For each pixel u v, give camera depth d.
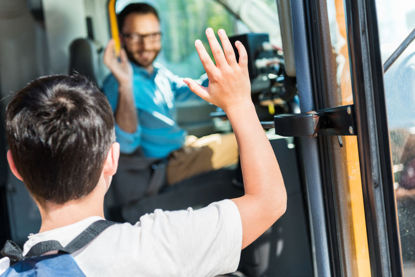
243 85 0.82
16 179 2.33
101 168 0.79
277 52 1.70
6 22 2.27
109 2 2.42
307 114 0.90
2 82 2.29
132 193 2.43
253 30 2.52
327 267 0.99
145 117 2.48
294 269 2.08
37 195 0.78
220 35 0.79
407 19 0.88
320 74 0.93
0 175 2.30
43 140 0.74
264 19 2.50
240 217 0.79
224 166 2.51
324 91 0.93
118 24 2.45
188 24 2.54
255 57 1.64
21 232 2.36
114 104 2.43
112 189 2.41
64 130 0.75
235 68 0.80
